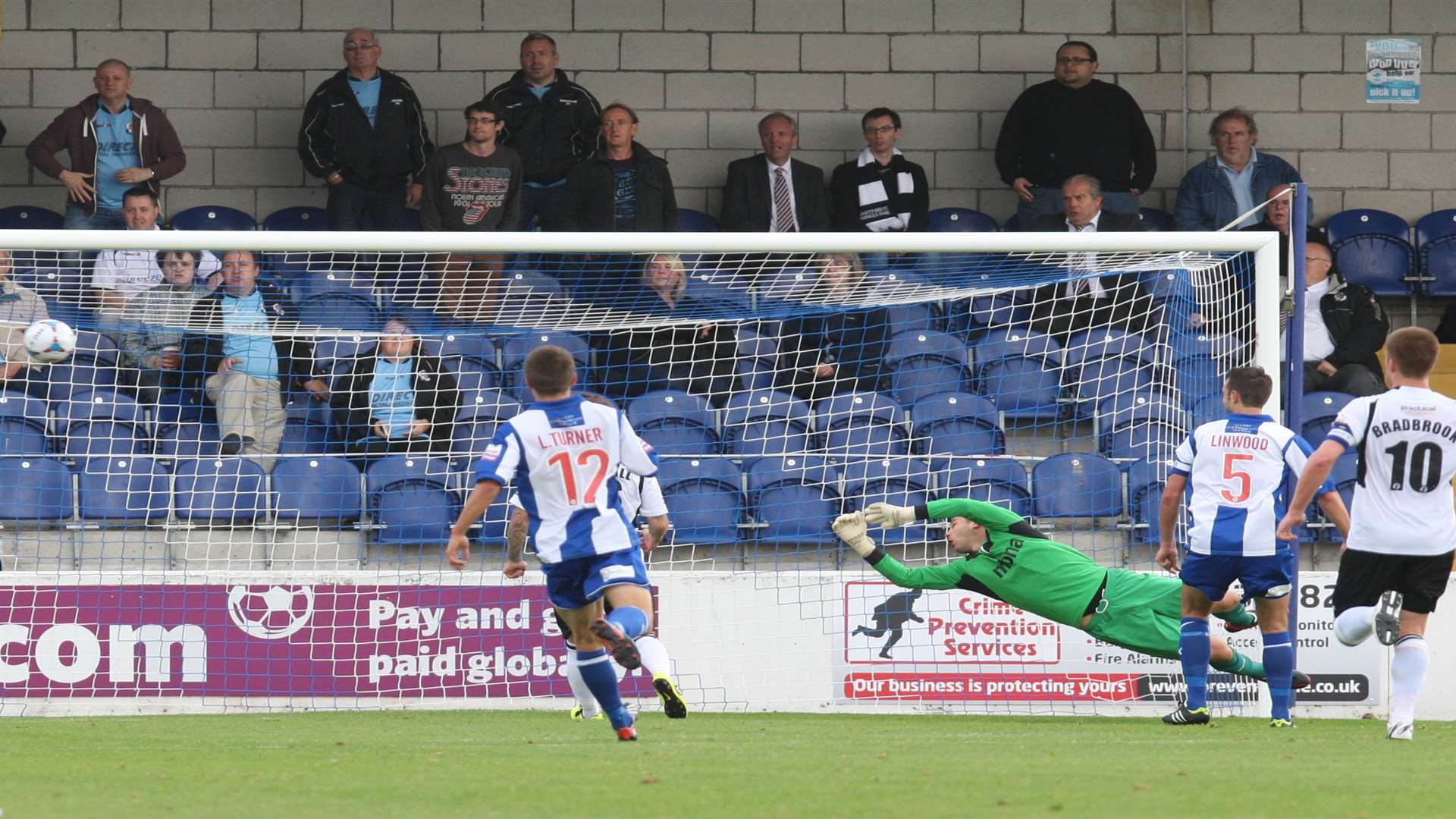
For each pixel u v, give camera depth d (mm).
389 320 37906
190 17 46062
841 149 47625
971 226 46312
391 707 31438
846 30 47625
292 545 34312
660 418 36844
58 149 42812
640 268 37250
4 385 35750
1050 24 47938
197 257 39188
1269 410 30172
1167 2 48094
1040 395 38094
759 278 37344
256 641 31281
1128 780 16703
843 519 28812
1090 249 30906
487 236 30719
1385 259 47094
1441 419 22875
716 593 32031
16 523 33594
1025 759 19312
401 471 34625
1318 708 31547
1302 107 48375
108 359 37094
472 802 14578
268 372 36281
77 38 45781
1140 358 37312
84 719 29031
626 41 47156
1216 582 25188
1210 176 44906
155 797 15109
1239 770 17844
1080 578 28562
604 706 21562
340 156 42594
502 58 46781
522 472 19703
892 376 38844
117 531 34000
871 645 31812
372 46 43062
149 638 31000
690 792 15375
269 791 15578
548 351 19922
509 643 31719
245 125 46156
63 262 38062
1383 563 23219
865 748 21328
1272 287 30453
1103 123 44406
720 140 47375
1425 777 17234
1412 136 48406
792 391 37625
